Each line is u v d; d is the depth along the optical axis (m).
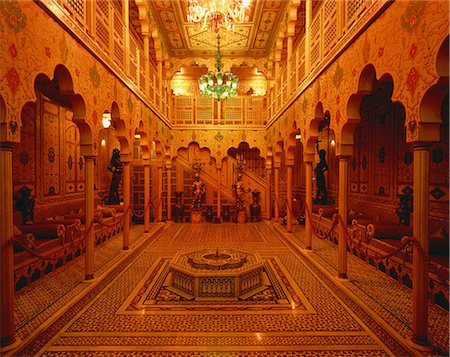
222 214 15.48
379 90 9.01
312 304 5.12
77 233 7.82
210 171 15.60
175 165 15.52
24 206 7.68
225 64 14.97
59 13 4.57
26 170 8.22
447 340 3.76
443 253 5.69
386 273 6.23
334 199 13.12
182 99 15.33
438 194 6.62
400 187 8.31
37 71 4.11
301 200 16.27
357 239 7.68
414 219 3.71
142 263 7.61
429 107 3.50
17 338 3.77
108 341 3.99
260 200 15.60
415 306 3.69
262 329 4.30
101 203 13.09
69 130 10.72
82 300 5.19
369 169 10.04
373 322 4.45
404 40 3.79
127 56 8.12
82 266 6.95
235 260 5.91
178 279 5.87
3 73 3.45
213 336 4.12
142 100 9.68
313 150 8.18
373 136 9.79
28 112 8.34
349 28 5.45
